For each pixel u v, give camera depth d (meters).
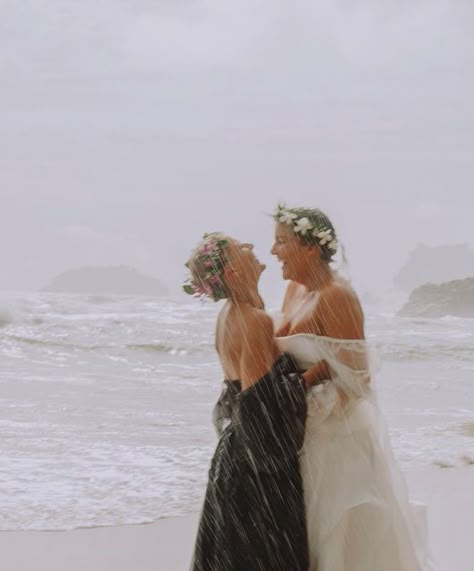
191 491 6.15
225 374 3.56
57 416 9.07
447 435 8.34
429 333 24.73
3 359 15.45
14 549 4.78
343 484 3.35
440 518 5.40
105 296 36.91
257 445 3.29
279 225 3.55
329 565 3.31
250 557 3.29
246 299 3.45
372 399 3.49
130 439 7.96
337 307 3.40
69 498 5.89
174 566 4.55
